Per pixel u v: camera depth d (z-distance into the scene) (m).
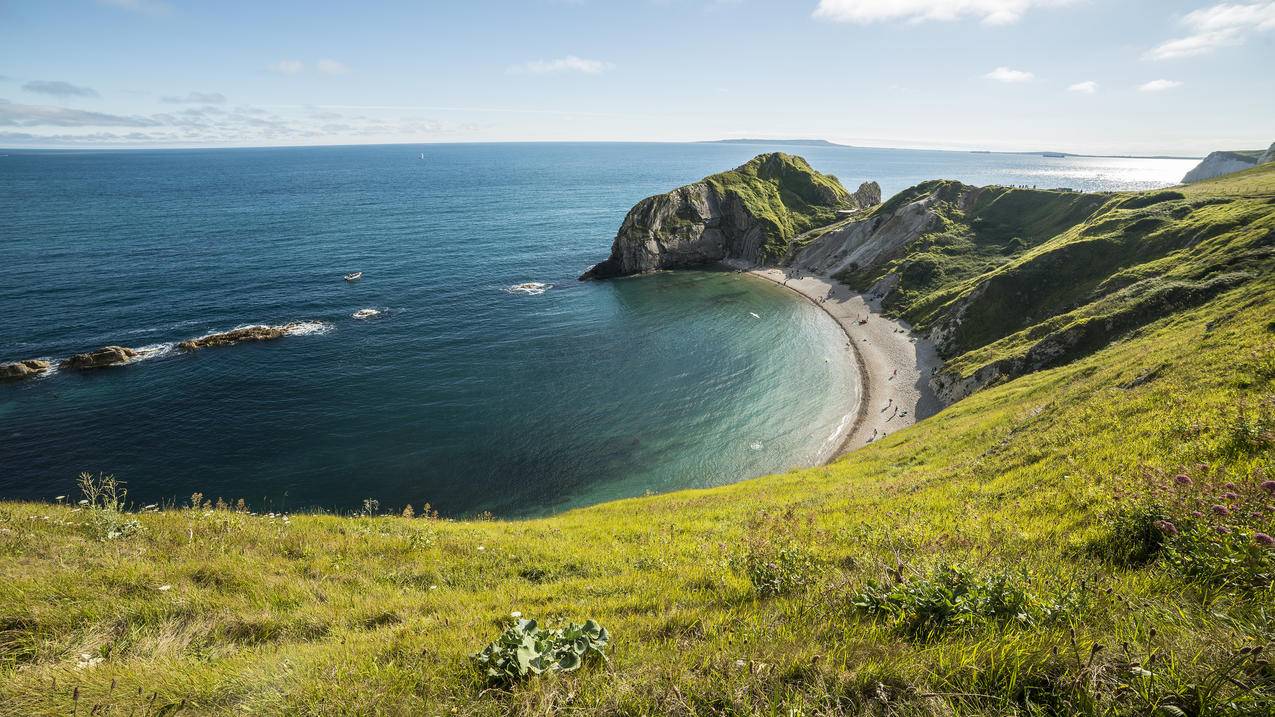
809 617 6.21
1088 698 3.91
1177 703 3.72
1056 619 5.16
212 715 5.10
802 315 93.19
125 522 12.98
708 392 64.06
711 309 97.06
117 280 99.00
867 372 68.88
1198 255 56.03
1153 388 18.89
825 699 4.39
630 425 56.75
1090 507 10.27
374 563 12.04
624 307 97.50
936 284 92.44
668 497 32.50
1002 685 4.29
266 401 57.56
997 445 21.70
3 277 98.19
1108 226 76.75
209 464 46.81
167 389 58.72
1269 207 57.81
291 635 8.09
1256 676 3.75
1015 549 8.45
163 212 187.00
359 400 59.00
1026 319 68.50
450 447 51.59
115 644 7.45
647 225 132.00
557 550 13.71
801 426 56.59
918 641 5.09
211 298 90.88
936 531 11.16
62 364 62.50
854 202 162.50
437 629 7.54
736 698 4.51
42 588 8.86
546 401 60.91
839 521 14.40
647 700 4.63
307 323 81.12
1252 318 22.62
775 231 139.00
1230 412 12.26
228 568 10.77
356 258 125.19
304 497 43.81
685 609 7.43
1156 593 5.56
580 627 5.91
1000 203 112.69
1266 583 5.06
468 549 13.49
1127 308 49.31
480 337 79.69
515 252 139.88
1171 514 7.36
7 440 48.34
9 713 5.05
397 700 5.10
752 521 16.45
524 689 5.05
